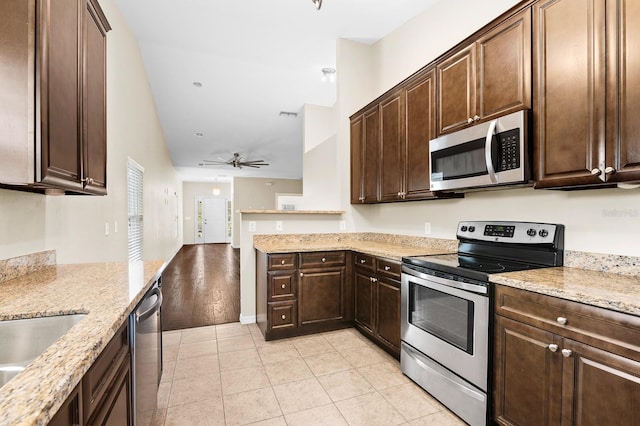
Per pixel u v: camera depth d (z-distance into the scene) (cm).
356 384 211
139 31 349
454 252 250
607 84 132
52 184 118
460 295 174
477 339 164
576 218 172
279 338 284
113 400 99
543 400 133
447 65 220
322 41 360
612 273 156
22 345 103
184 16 318
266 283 279
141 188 423
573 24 145
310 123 536
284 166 935
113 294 125
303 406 187
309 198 467
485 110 190
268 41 361
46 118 112
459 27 255
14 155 107
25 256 161
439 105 227
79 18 143
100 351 81
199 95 514
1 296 122
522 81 167
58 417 62
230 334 298
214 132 670
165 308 383
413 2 281
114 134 293
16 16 108
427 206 281
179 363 239
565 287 129
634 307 104
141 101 411
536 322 136
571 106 146
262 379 217
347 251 304
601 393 114
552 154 154
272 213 330
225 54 397
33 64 108
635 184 139
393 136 280
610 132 132
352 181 351
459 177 203
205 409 184
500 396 154
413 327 213
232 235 1109
